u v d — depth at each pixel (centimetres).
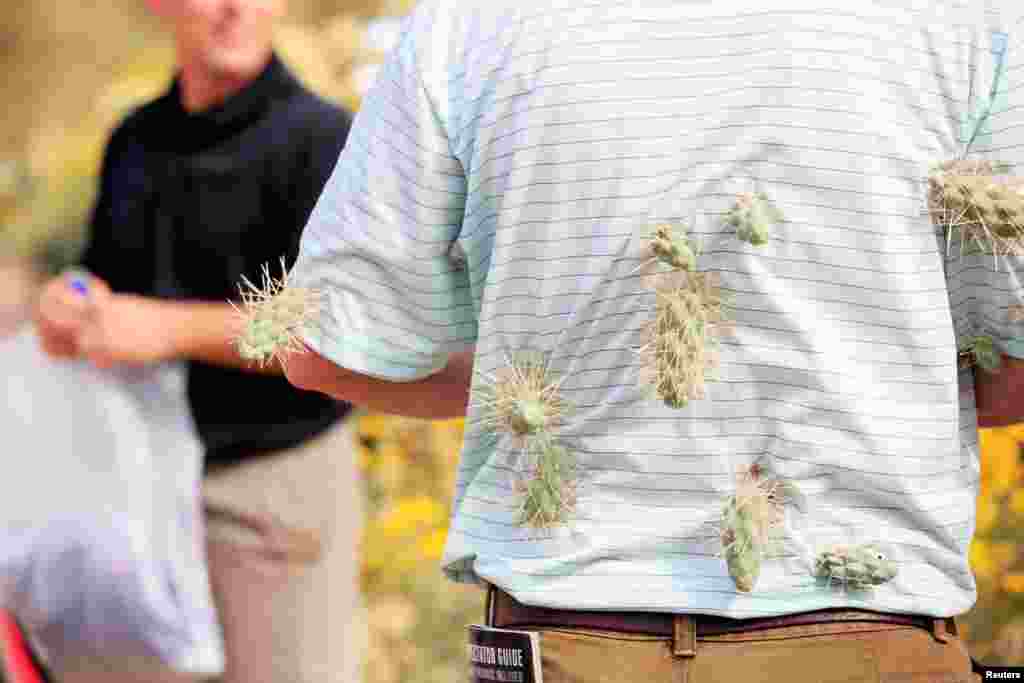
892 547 513
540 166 529
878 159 509
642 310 518
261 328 577
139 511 1053
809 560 512
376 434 1320
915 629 518
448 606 1280
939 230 520
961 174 510
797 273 511
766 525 505
